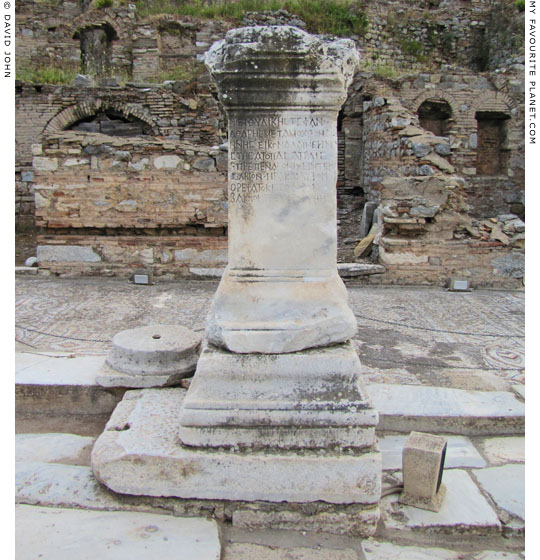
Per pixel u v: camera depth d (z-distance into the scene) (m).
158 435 3.44
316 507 3.20
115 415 3.75
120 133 11.42
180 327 4.73
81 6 14.01
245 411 3.22
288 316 3.40
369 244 8.92
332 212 3.51
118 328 5.89
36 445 3.90
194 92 11.12
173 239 8.17
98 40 13.45
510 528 3.20
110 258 8.21
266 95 3.33
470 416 4.06
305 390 3.29
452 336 5.84
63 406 4.30
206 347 3.47
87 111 11.34
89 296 7.15
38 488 3.42
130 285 7.82
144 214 8.13
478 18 15.53
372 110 11.30
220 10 13.76
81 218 8.13
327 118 3.42
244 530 3.21
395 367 4.96
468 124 12.52
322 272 3.54
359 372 3.37
